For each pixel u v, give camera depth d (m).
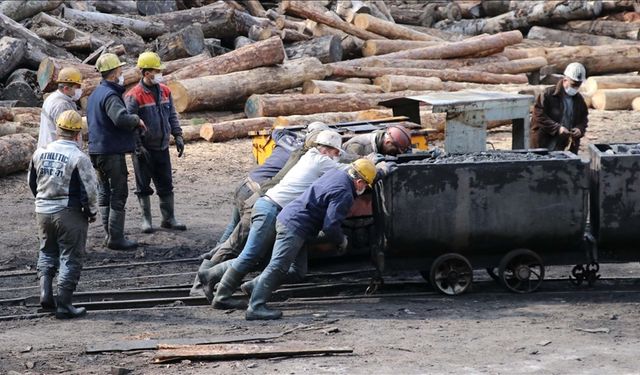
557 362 21.59
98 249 33.44
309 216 25.58
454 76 63.59
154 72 34.19
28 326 25.41
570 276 29.42
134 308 27.31
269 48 55.16
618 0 80.31
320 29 68.25
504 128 55.38
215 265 27.33
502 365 21.36
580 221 27.20
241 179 43.78
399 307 26.83
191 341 23.33
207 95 52.59
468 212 26.86
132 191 41.66
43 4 58.78
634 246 27.92
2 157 41.56
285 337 23.92
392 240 26.89
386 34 71.12
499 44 67.94
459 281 27.80
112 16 61.91
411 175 26.61
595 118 58.16
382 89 59.53
